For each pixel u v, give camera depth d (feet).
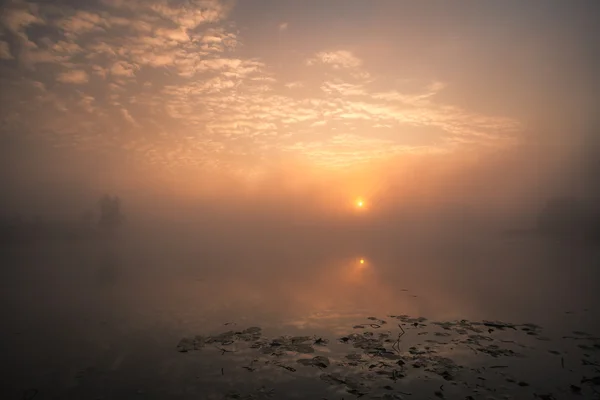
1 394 11.31
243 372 12.54
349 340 15.24
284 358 13.60
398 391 11.16
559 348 14.19
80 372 12.69
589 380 11.68
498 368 12.59
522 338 15.24
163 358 13.74
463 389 11.24
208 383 11.82
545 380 11.73
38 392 11.41
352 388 11.37
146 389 11.51
